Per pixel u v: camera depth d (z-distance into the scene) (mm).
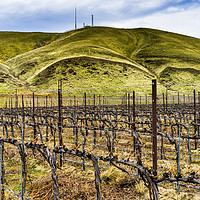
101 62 99625
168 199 6223
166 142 13352
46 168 9047
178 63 116375
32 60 108438
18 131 17188
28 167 9141
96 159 5250
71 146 12102
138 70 100625
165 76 99625
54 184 5352
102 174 8094
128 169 8211
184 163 9336
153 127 4977
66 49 124875
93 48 126312
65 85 77062
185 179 4617
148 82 86688
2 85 74562
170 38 178375
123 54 139250
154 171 4977
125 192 6742
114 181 7574
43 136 14562
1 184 6508
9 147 11414
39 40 168000
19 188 7223
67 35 176875
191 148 12164
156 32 192750
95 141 12844
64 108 23812
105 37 163000
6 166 9180
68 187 7113
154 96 4984
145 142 12898
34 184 7191
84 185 7180
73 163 9617
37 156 10422
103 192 6770
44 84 78000
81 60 98562
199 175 7809
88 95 59188
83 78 83812
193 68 109188
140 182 7105
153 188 4906
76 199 6422
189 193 6488
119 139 14109
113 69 94938
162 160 9852
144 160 9414
